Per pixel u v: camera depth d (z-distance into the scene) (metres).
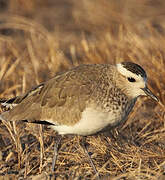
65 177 10.78
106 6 22.69
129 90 10.91
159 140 12.73
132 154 11.60
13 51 17.72
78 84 10.91
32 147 12.30
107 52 16.92
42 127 12.30
